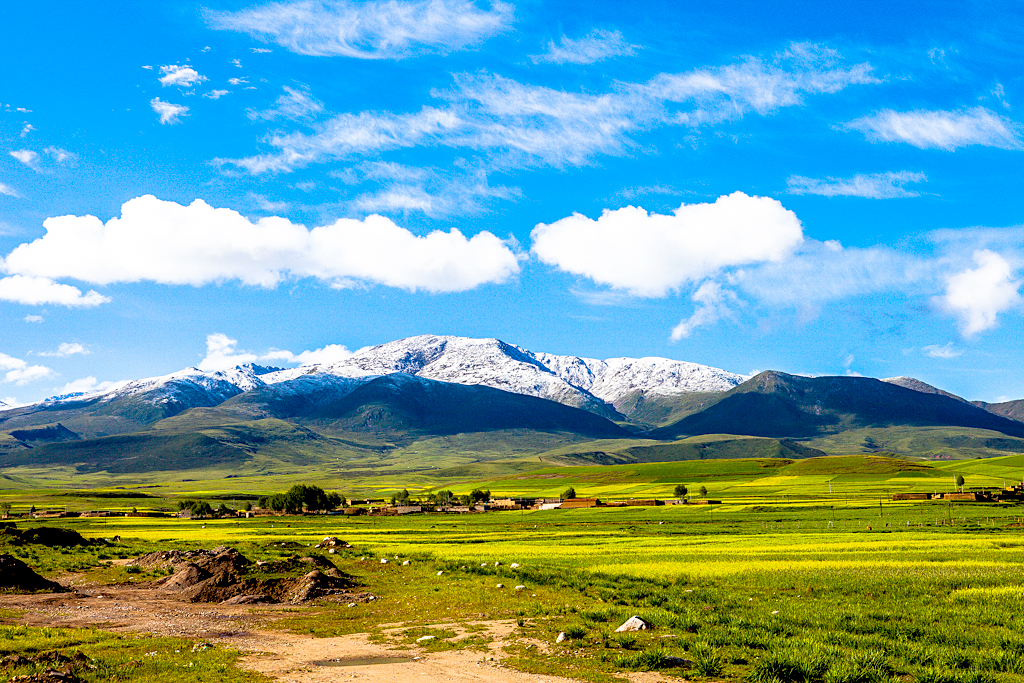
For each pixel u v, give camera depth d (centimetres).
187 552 6988
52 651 2884
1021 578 4634
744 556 6825
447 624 3550
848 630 3155
